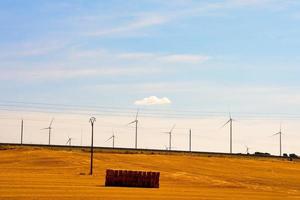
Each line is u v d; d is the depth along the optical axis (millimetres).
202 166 158625
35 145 194875
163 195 70938
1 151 168875
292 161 194375
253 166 167750
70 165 142500
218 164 167250
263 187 106188
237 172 146875
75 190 71250
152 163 158000
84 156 164000
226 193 80750
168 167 149750
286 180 130125
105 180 93375
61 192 67312
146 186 87562
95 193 68688
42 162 147250
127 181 87438
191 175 127812
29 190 67750
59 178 97438
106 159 160500
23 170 124875
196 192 79562
